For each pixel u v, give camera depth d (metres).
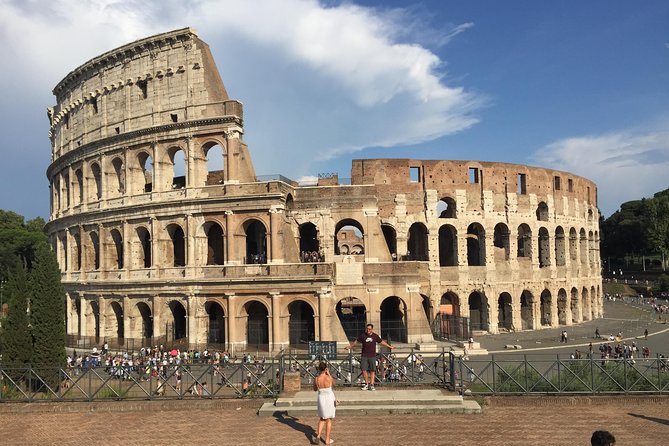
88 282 78.62
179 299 71.25
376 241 77.31
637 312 125.56
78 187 87.50
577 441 24.75
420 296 77.44
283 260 68.69
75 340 80.88
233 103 70.88
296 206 78.19
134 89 76.81
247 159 72.50
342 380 37.03
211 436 26.50
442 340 77.75
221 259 75.19
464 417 28.66
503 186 92.88
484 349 70.69
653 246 179.00
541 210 100.56
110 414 30.92
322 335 67.00
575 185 107.31
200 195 71.00
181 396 32.94
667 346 76.81
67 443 26.11
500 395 32.09
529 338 83.06
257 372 37.12
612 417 28.52
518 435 25.69
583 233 110.31
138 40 75.25
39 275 50.03
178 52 73.62
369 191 77.94
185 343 69.75
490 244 90.75
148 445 25.48
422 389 32.94
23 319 48.84
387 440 25.17
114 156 78.69
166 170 74.44
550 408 30.36
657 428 26.52
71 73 85.50
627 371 35.47
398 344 74.12
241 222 70.12
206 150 73.19
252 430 27.23
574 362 36.66
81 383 47.50
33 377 41.72
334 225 77.75
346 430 26.70
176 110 73.50
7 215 184.88
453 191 89.50
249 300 69.06
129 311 74.44
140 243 76.25
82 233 82.12
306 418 29.09
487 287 89.31
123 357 63.28
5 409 31.83
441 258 98.12
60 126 93.69
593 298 114.00
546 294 99.56
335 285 75.50
